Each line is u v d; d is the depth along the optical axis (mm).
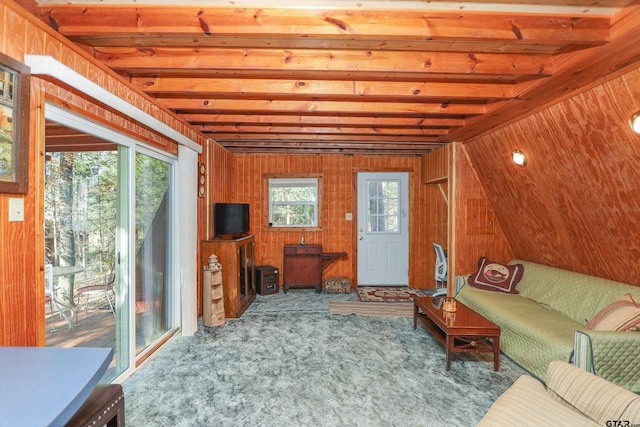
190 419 1872
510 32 1621
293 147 4613
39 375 795
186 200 3217
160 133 2781
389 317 3746
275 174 5273
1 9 1359
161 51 2006
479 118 2838
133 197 2449
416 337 3127
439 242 5340
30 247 1521
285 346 2906
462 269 4020
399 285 5441
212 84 2391
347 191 5344
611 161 2172
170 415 1905
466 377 2359
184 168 3221
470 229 4008
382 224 5445
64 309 2014
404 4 1565
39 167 1567
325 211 5328
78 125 1892
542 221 3246
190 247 3240
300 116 3213
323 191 5316
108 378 2230
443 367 2514
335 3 1567
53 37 1620
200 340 3041
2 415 643
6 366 839
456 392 2160
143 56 2004
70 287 2041
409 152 4961
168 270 3156
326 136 3857
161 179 3006
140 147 2602
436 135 3734
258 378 2336
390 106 2814
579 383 1433
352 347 2889
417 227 5336
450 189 4062
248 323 3529
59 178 1929
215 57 2014
